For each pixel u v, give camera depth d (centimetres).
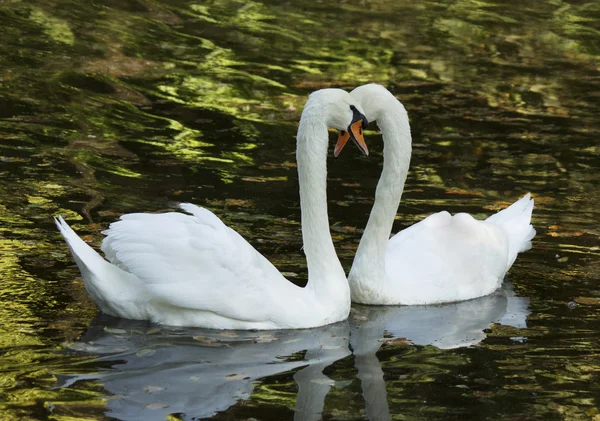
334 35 2639
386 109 1141
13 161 1573
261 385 898
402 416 838
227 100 2023
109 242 1028
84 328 1007
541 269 1272
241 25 2672
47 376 888
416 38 2655
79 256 1011
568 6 3120
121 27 2530
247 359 960
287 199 1471
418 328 1080
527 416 841
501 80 2294
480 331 1065
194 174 1571
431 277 1184
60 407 825
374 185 1573
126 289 1023
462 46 2595
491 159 1733
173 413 827
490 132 1898
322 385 902
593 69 2420
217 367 934
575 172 1670
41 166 1560
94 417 810
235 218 1377
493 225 1268
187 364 935
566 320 1096
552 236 1379
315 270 1106
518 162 1719
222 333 1028
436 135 1867
